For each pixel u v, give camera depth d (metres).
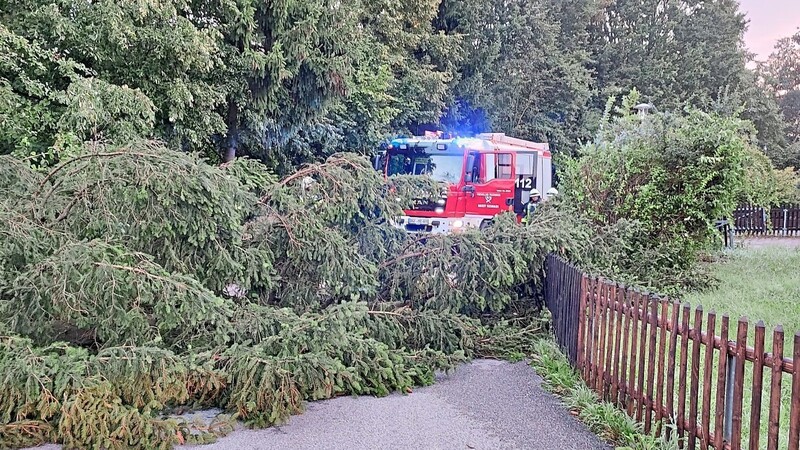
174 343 4.58
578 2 31.97
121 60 10.09
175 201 4.66
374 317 5.48
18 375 3.47
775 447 2.92
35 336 4.12
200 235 4.80
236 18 11.55
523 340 6.14
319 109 13.18
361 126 16.53
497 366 5.69
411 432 4.09
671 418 3.73
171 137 11.15
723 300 8.48
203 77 11.61
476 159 13.14
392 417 4.35
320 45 12.54
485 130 26.52
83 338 4.68
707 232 10.08
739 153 9.79
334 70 12.49
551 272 6.39
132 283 4.00
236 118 12.96
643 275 8.96
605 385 4.53
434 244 6.23
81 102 8.52
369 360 4.84
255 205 5.78
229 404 4.24
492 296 6.24
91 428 3.48
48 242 4.60
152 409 3.83
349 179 6.08
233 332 4.64
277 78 11.87
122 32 9.39
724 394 3.28
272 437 3.98
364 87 16.06
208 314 4.23
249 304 5.04
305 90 12.75
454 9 25.09
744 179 10.27
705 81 35.88
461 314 6.30
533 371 5.50
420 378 5.09
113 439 3.52
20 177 5.41
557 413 4.46
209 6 11.48
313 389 4.48
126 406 3.67
